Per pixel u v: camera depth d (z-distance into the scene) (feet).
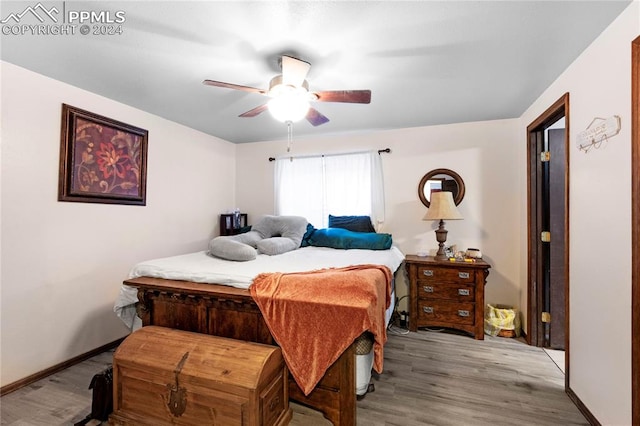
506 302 10.12
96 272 8.18
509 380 6.90
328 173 12.25
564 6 4.62
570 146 6.39
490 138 10.36
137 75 6.97
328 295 5.15
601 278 5.29
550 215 8.60
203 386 4.74
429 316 9.70
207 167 12.17
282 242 9.37
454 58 6.17
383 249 10.11
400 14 4.79
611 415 4.99
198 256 8.28
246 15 4.83
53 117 7.17
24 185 6.70
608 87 5.10
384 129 11.40
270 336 5.56
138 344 5.42
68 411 5.85
